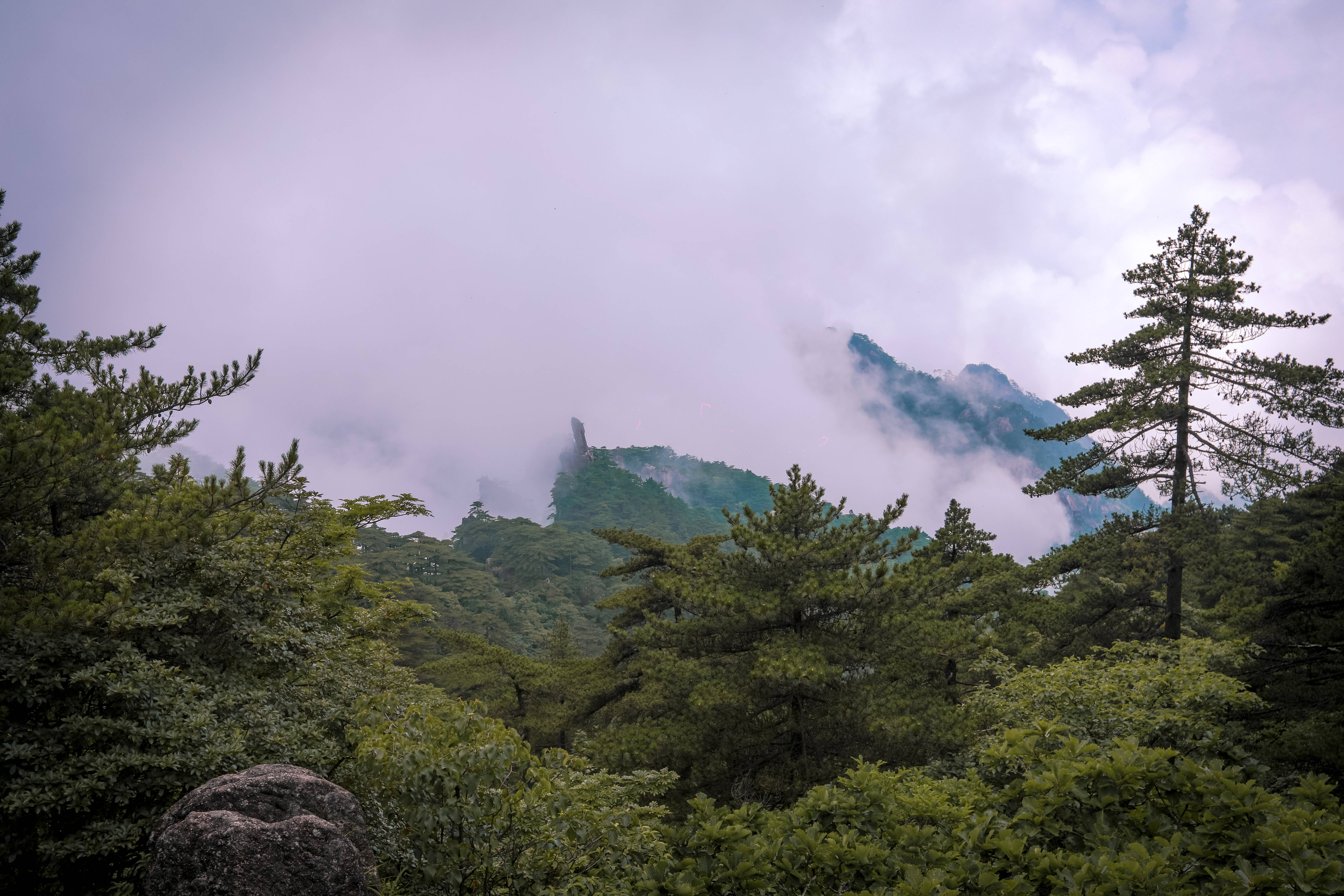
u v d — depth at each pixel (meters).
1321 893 4.10
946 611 20.97
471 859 5.40
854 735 15.06
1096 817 5.16
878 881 5.11
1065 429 19.84
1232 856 4.67
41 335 12.18
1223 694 10.54
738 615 15.89
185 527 7.67
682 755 15.57
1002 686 13.69
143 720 6.57
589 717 25.42
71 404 8.16
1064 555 20.42
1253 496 17.67
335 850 4.58
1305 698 11.29
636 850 5.84
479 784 5.44
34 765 5.97
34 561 7.07
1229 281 18.56
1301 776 7.16
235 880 4.25
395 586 16.97
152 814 6.11
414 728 6.31
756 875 5.30
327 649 9.95
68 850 5.63
